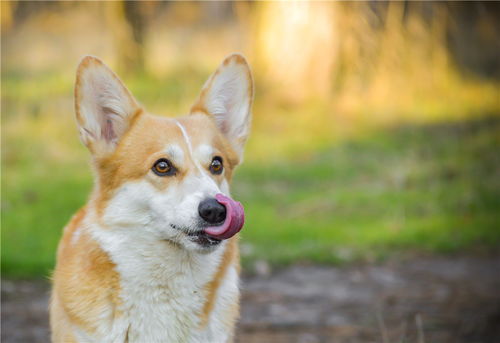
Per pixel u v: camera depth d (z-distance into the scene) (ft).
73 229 20.44
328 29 69.21
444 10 78.74
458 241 41.01
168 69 88.28
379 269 37.17
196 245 18.48
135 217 18.76
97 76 19.75
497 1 88.99
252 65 72.02
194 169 19.26
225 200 18.31
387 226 43.14
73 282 18.63
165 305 18.98
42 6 101.76
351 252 39.04
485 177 53.52
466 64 89.25
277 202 47.62
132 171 19.11
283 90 70.18
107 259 18.66
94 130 19.71
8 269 33.88
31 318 29.30
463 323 29.53
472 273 36.55
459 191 50.03
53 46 97.35
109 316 18.62
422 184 52.26
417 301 32.45
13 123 64.18
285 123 66.85
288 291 33.78
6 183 48.73
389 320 30.19
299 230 41.60
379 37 72.13
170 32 103.86
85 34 100.68
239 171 54.19
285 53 69.97
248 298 32.76
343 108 70.95
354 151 60.85
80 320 18.40
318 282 35.12
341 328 29.32
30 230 39.19
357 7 69.77
